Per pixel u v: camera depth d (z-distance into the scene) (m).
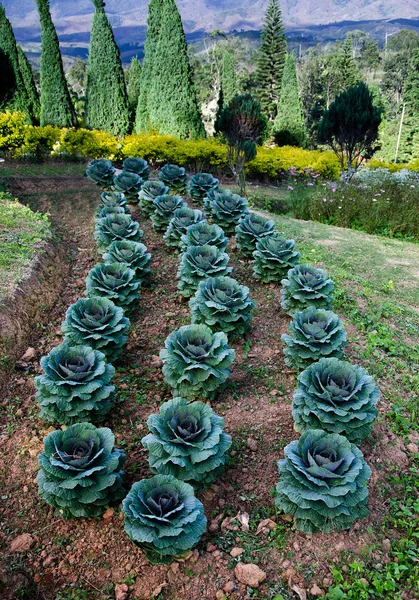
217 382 3.73
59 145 12.84
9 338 4.28
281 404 3.89
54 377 3.36
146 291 5.73
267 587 2.62
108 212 7.07
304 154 15.68
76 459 2.73
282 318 5.16
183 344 3.74
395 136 35.91
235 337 4.63
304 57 78.44
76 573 2.69
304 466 2.76
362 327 5.04
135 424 3.68
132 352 4.57
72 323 4.05
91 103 16.47
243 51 68.38
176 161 13.73
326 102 40.59
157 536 2.44
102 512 2.93
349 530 2.91
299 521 2.83
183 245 6.10
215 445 2.95
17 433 3.51
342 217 10.00
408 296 6.23
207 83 48.72
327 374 3.39
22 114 14.04
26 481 3.16
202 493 3.13
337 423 3.22
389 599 2.59
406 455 3.49
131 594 2.59
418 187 10.93
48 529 2.89
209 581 2.64
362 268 7.18
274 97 35.56
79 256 6.67
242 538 2.87
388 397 4.03
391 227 9.64
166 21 14.69
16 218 6.93
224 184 13.40
